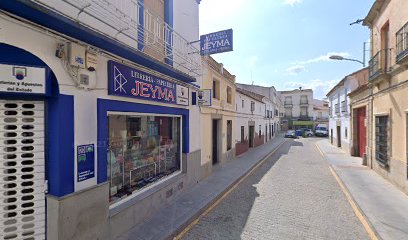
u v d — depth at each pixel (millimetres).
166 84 6094
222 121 11555
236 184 8484
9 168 3123
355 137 14961
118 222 4359
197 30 8461
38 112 3322
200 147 8656
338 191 7562
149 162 6195
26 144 3246
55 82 3336
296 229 4875
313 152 18125
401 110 7137
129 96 4633
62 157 3357
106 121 4164
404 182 6898
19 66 3020
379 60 8719
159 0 6297
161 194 5855
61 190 3334
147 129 6141
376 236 4520
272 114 31312
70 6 3488
